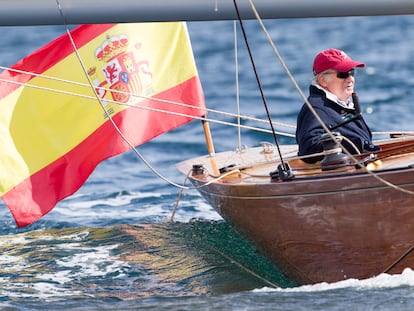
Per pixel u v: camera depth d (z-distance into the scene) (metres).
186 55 26.47
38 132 24.41
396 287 16.25
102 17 17.55
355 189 16.73
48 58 24.77
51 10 17.42
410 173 16.34
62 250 22.41
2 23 17.55
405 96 44.59
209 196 20.39
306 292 16.41
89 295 18.56
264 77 52.56
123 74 25.67
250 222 18.52
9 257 21.97
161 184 30.69
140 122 25.77
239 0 17.58
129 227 24.50
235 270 19.91
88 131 24.97
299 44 66.25
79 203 28.27
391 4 17.89
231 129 38.47
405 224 16.83
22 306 17.39
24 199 23.92
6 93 24.14
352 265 17.58
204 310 15.66
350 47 64.06
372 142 21.56
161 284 19.27
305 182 17.09
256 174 20.19
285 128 38.38
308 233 17.56
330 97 19.59
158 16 17.64
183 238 22.97
